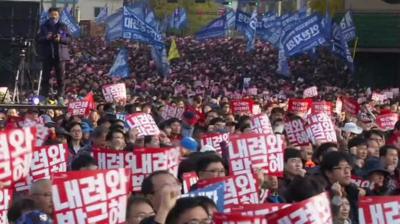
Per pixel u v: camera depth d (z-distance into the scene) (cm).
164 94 7288
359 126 3903
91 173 1371
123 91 4441
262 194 1914
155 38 6925
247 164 1998
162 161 1916
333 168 1894
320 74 10694
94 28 16475
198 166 1809
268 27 8706
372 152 2580
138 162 1925
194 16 16500
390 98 7425
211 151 1973
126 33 6838
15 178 1370
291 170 2047
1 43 5569
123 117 3356
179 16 12875
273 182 1998
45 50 4731
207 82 9225
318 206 1223
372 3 10900
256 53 12144
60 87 4747
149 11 6931
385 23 10806
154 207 1416
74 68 10856
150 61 11050
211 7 16550
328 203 1237
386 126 3872
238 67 11338
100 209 1374
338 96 6581
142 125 2770
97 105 4081
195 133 3109
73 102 3862
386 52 10856
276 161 2006
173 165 1922
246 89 8081
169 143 2581
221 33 10294
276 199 1805
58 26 4719
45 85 4847
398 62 10900
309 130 2866
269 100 5859
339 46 7569
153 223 1369
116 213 1385
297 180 1639
